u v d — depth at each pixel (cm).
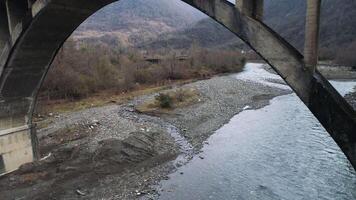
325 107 726
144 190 1844
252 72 9031
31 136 2091
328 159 2264
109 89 5766
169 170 2139
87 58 5944
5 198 1700
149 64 8000
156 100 4462
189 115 3844
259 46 836
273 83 6625
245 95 5212
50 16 1496
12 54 1673
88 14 1595
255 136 2925
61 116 3753
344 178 1948
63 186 1858
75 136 2823
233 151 2522
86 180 1948
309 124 3284
